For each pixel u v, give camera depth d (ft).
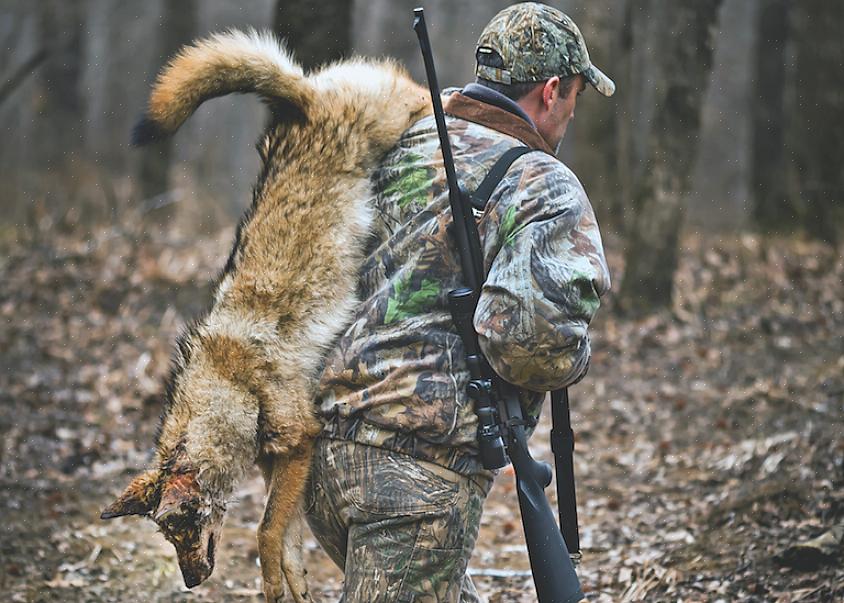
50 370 39.55
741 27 127.95
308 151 15.12
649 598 22.58
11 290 48.32
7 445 32.48
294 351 14.76
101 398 37.06
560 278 13.33
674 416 36.24
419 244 14.25
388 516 13.94
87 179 81.20
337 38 39.04
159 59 85.40
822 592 21.03
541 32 14.83
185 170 97.40
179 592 24.04
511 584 24.56
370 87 15.28
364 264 14.80
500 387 14.20
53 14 94.68
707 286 52.16
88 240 56.80
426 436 13.92
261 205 15.33
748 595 21.77
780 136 76.84
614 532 27.09
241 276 15.16
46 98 94.79
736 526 25.13
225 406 14.74
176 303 47.73
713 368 40.78
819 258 56.24
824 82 61.82
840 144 61.52
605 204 67.21
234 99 118.11
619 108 59.62
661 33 48.98
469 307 13.92
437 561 14.05
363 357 14.21
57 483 30.09
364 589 14.07
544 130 15.23
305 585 15.02
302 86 15.30
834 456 27.48
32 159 90.12
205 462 14.65
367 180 15.06
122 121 122.11
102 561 25.17
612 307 49.96
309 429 14.64
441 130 14.06
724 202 92.27
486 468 14.05
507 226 13.67
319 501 14.80
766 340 43.70
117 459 32.40
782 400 35.45
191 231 69.67
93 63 130.52
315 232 14.92
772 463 28.30
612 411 37.81
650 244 48.80
